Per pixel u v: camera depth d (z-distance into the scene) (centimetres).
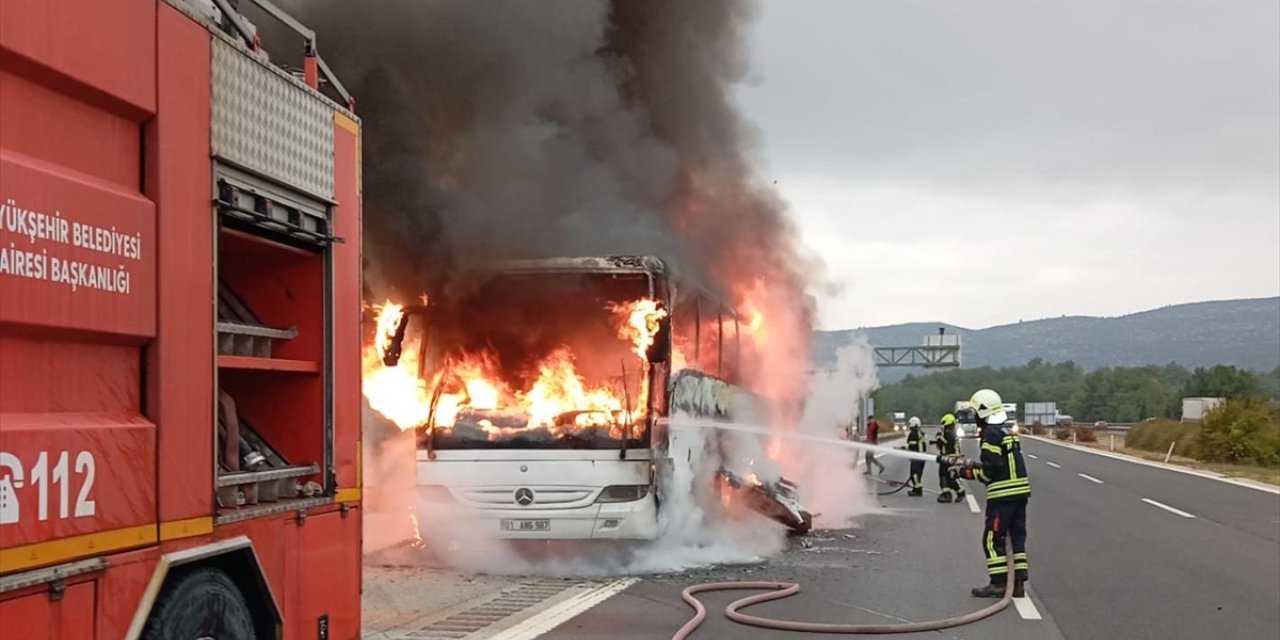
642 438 1055
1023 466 971
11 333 313
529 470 1048
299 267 516
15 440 307
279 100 472
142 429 368
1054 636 805
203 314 408
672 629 791
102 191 351
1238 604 945
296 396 514
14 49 315
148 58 378
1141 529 1541
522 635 753
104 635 346
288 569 478
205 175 412
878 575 1083
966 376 17812
